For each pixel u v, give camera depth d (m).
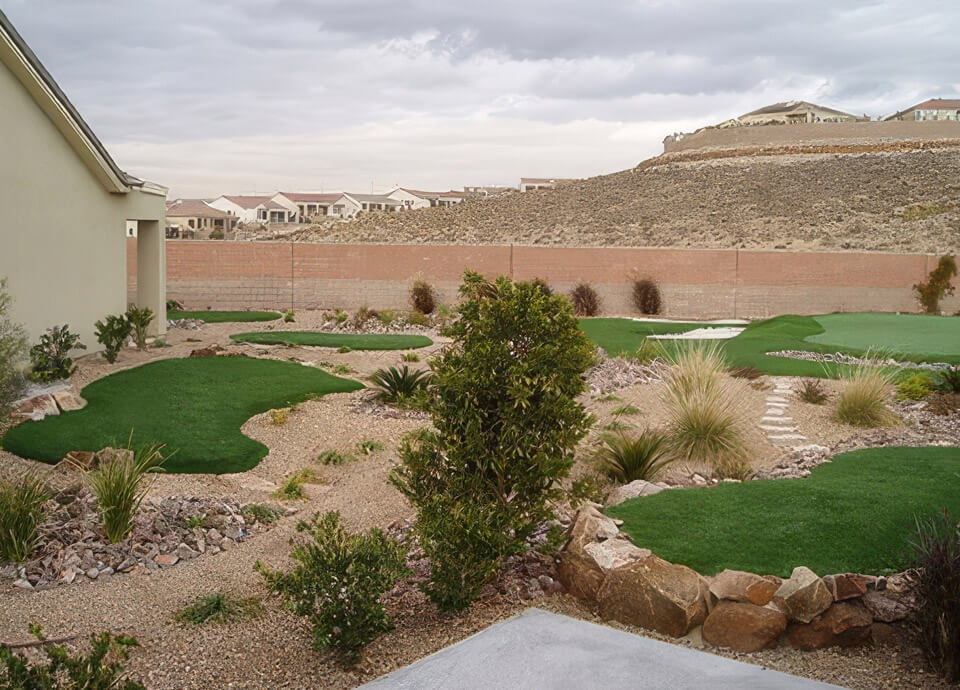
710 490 7.16
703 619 4.83
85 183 14.41
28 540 6.54
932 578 4.37
